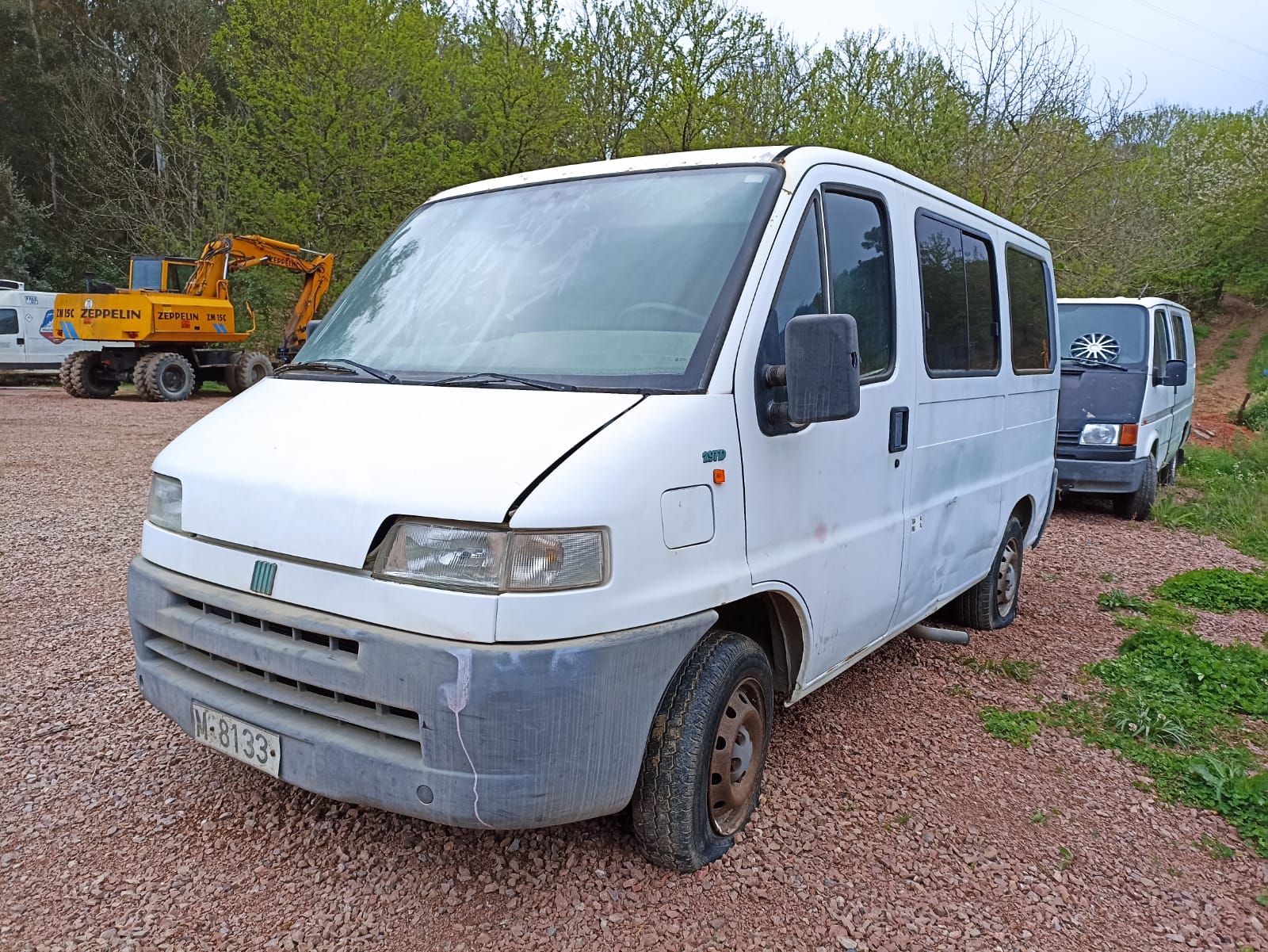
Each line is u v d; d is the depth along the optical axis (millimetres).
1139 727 4320
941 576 4527
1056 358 6207
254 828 3145
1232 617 6422
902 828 3354
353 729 2578
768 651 3451
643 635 2527
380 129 24406
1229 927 2924
